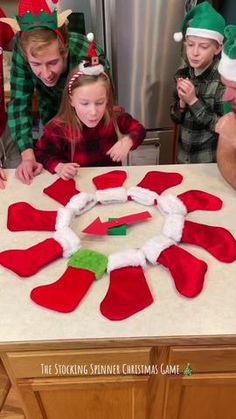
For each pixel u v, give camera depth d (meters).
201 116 1.46
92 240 0.96
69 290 0.83
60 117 1.25
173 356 0.83
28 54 1.23
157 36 1.69
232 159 1.03
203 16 1.31
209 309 0.79
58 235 0.94
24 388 0.91
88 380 0.89
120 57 1.75
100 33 1.75
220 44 1.35
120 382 0.90
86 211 1.05
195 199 1.06
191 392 0.94
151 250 0.89
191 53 1.38
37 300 0.81
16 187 1.14
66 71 1.34
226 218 1.01
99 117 1.16
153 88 1.84
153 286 0.84
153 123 1.95
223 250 0.91
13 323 0.78
